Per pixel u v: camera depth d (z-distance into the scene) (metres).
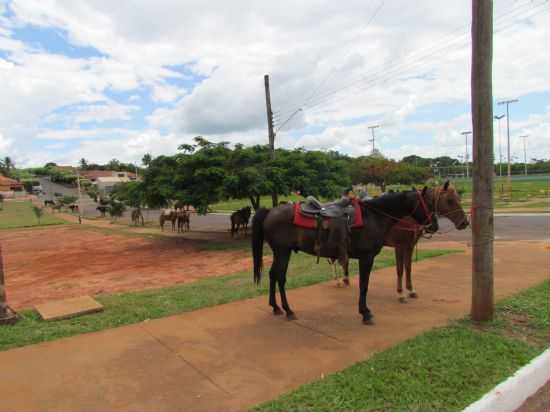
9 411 3.29
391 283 7.32
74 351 4.50
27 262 15.77
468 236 15.03
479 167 4.83
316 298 6.49
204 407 3.29
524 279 7.13
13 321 5.49
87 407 3.34
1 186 110.06
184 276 11.44
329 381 3.61
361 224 5.16
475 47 4.69
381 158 66.75
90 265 14.45
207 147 17.91
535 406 3.41
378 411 3.12
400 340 4.63
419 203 5.64
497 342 4.32
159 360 4.23
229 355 4.32
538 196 35.06
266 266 10.78
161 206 18.45
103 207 43.72
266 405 3.26
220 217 35.75
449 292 6.60
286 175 17.38
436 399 3.27
